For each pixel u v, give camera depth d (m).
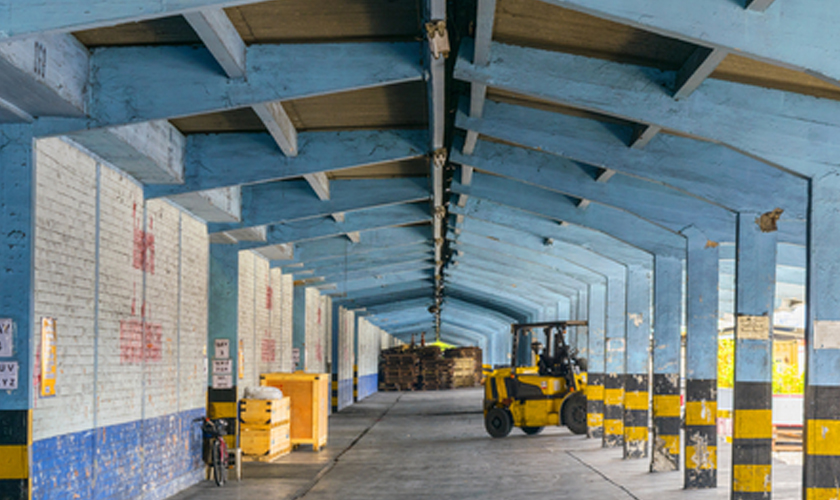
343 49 8.64
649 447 18.84
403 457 17.56
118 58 8.62
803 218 10.86
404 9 7.74
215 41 7.63
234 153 11.97
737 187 10.98
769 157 8.76
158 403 12.07
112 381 10.23
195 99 8.62
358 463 16.55
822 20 6.57
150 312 11.81
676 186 11.04
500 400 22.69
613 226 15.41
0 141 8.26
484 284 33.31
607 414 19.47
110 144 9.38
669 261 15.28
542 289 30.12
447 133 12.80
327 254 21.64
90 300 9.60
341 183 15.31
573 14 7.79
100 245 9.96
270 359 20.94
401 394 49.81
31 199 8.17
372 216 17.84
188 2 6.24
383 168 14.59
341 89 8.64
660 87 8.89
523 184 15.90
